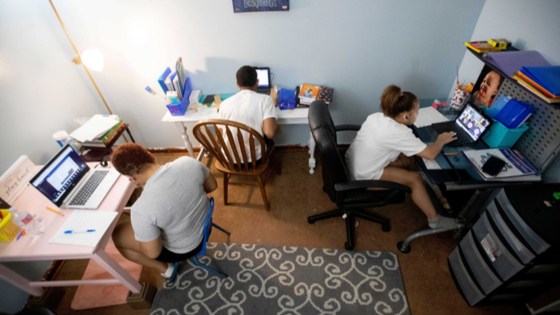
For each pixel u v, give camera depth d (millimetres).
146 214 1041
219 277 1669
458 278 1545
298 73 2162
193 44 2000
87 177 1519
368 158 1528
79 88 2082
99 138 1812
